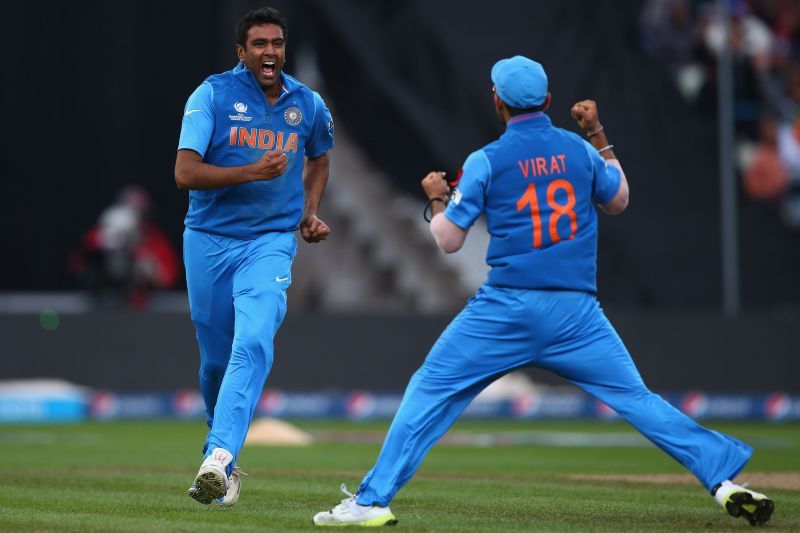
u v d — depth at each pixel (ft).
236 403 71.61
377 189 262.26
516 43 264.11
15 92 239.71
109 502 85.92
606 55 267.80
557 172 69.87
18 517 75.56
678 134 269.23
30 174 239.91
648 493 92.73
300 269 258.37
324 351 225.15
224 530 67.72
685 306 261.03
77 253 240.73
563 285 69.05
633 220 263.49
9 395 214.69
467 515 76.79
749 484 100.37
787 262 267.80
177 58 245.65
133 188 243.81
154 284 243.40
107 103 242.99
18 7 239.91
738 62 272.51
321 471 117.70
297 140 77.15
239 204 75.97
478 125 260.62
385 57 263.70
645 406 69.77
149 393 221.25
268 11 75.61
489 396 235.81
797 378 235.61
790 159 271.90
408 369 227.81
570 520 74.02
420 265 259.60
